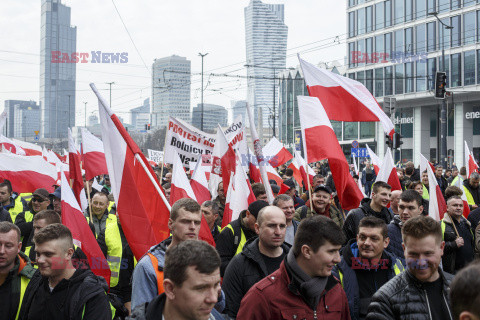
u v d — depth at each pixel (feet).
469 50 143.23
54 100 553.23
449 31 147.43
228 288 14.92
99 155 28.96
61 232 12.51
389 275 15.12
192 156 33.53
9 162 29.35
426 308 11.27
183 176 21.80
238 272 14.94
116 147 17.40
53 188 31.24
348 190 22.07
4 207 27.37
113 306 16.66
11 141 44.06
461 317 6.29
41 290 12.94
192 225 13.79
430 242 11.25
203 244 9.14
